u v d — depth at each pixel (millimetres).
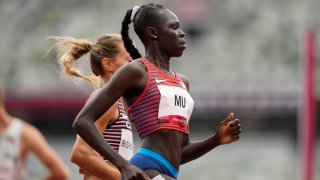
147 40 13484
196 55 51000
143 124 13031
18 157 21203
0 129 21062
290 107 48469
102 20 52500
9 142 21062
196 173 43969
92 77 16719
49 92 48281
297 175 45219
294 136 47938
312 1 51438
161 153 12898
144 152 12945
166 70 13414
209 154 44406
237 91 49062
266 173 44969
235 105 48906
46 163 21375
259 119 48625
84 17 52875
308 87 32375
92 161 15766
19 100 48719
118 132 16016
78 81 17750
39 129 48906
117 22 52406
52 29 52844
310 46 32969
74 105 47969
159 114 12969
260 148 46750
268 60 50719
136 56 14633
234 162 44469
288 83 49281
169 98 13031
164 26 13336
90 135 12641
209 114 48938
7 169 21000
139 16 13547
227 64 50719
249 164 45281
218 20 51625
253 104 48750
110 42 16781
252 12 51781
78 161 15859
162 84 13086
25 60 51781
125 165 12477
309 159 31500
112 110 15789
